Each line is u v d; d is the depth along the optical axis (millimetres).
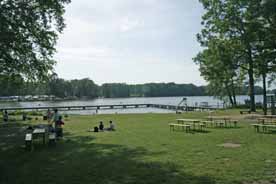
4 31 16344
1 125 27484
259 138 16172
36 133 15797
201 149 13227
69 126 25688
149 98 165125
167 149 13461
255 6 31812
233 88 54562
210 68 38719
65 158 12227
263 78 33625
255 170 9422
